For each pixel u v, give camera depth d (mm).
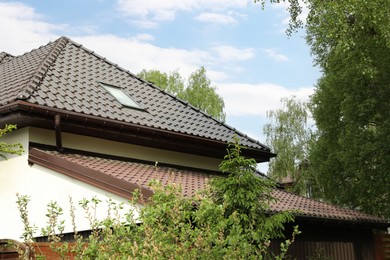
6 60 15875
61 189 9922
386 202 17828
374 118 16391
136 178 9633
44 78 11773
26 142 10477
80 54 14812
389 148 15398
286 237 10773
